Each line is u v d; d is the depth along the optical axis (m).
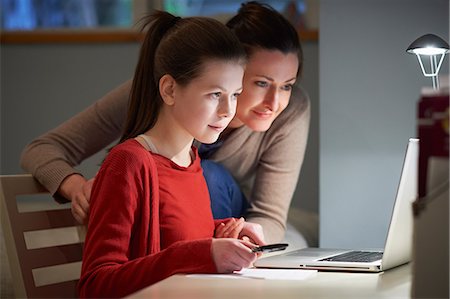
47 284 1.94
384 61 2.58
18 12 4.33
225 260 1.48
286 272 1.54
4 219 1.91
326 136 2.62
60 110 4.19
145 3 4.23
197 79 1.71
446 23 2.55
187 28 1.76
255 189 2.44
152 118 1.80
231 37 1.75
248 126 2.19
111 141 2.25
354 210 2.62
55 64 4.18
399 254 1.64
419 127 1.20
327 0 2.60
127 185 1.63
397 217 1.58
